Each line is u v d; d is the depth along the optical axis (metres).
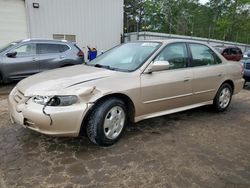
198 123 4.49
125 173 2.78
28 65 7.52
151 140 3.66
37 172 2.75
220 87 4.99
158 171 2.84
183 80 4.14
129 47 4.38
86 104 3.02
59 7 14.20
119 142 3.55
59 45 8.18
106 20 15.99
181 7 46.78
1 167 2.83
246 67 8.07
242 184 2.65
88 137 3.29
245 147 3.55
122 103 3.45
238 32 45.25
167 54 4.07
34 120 2.93
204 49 4.78
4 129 3.89
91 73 3.50
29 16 13.40
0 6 12.51
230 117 4.92
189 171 2.86
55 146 3.37
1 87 7.38
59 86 3.05
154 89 3.74
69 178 2.66
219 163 3.07
